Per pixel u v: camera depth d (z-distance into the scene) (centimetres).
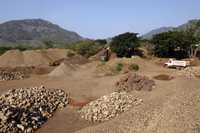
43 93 2350
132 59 5038
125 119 1487
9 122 1748
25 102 2141
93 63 4831
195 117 1263
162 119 1334
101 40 8725
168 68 4769
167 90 2034
